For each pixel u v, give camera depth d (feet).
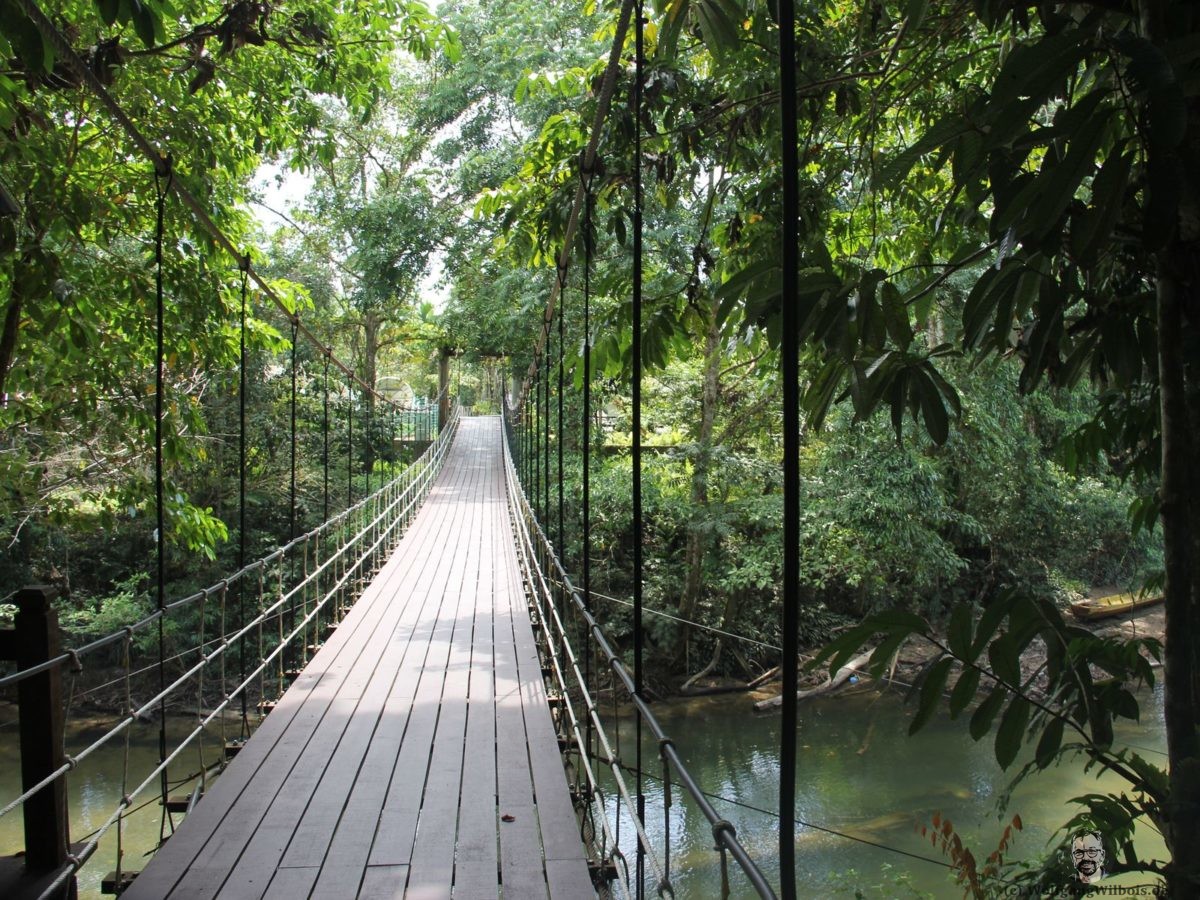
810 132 12.26
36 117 15.28
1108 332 7.74
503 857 9.98
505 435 81.30
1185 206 5.74
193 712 43.39
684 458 46.68
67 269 19.51
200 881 9.39
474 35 60.23
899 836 25.36
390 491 51.90
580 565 49.60
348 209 65.31
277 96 22.58
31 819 8.35
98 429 25.02
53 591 8.67
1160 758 23.54
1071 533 40.45
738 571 43.47
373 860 9.89
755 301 7.54
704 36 9.53
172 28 19.90
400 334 92.58
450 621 24.17
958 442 37.27
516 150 54.19
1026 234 5.62
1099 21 6.24
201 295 21.08
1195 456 5.84
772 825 27.35
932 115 12.25
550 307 22.65
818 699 39.78
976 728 5.90
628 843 25.67
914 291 8.27
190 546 23.44
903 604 43.83
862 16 11.15
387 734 14.46
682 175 14.64
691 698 43.16
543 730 14.69
